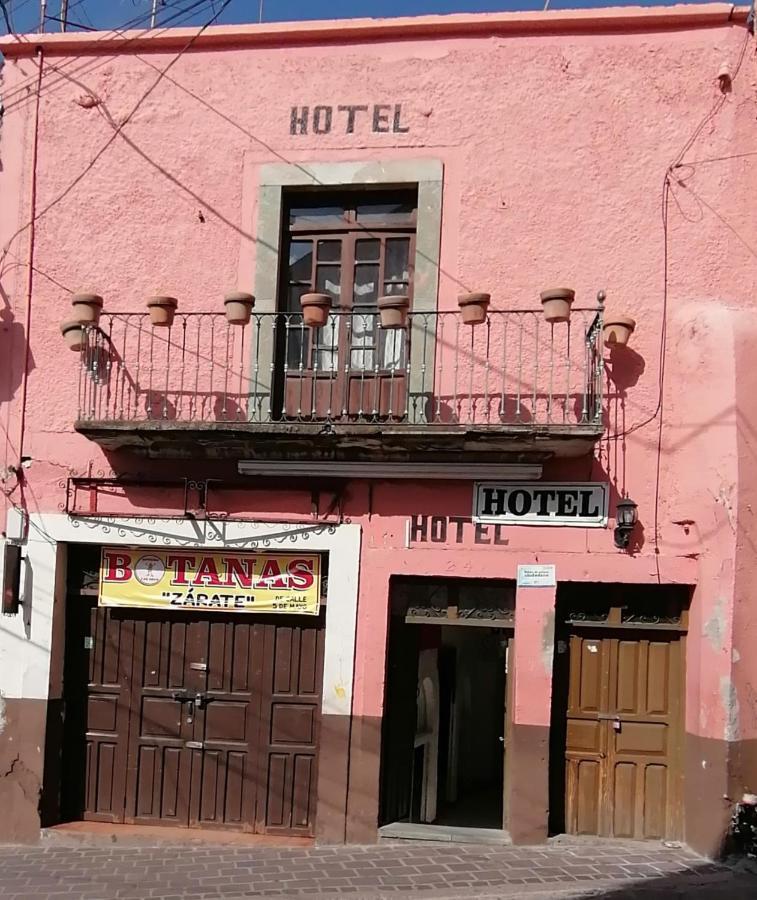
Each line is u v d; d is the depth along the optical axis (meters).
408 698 7.75
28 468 7.95
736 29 7.59
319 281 8.03
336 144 7.90
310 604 7.68
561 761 7.45
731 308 7.32
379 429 6.96
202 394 7.81
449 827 7.61
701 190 7.52
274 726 7.72
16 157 8.26
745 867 6.57
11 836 7.57
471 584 7.58
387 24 7.87
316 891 6.23
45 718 7.68
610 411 7.41
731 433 6.98
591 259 7.56
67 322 7.52
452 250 7.68
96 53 8.29
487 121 7.77
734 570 6.89
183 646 7.90
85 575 8.05
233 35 8.04
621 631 7.49
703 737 6.95
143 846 7.38
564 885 6.26
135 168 8.13
